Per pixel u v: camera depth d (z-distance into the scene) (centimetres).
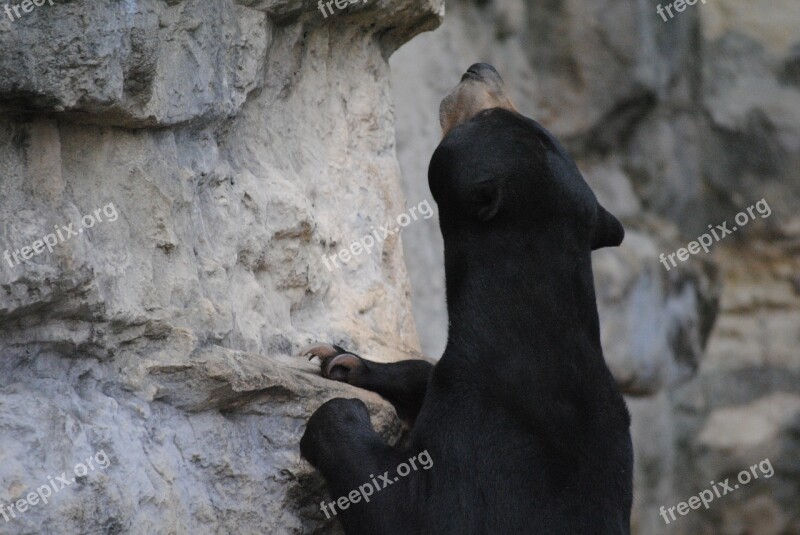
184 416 1068
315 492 1155
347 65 1482
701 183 3281
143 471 993
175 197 1092
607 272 2995
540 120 3105
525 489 1101
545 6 3058
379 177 1512
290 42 1342
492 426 1125
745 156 3250
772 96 3247
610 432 1162
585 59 3077
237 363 1091
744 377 3319
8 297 906
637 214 3200
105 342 1011
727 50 3247
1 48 866
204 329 1097
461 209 1209
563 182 1205
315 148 1411
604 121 3127
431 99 2873
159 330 1050
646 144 3198
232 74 1195
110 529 947
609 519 1120
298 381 1162
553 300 1180
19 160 943
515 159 1198
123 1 941
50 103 915
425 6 1486
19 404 923
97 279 980
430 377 1202
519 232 1191
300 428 1155
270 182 1282
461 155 1209
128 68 966
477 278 1197
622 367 3014
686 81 3247
